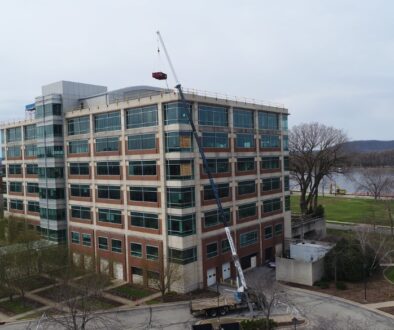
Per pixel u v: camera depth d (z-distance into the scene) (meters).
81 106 61.31
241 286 42.12
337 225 79.81
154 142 48.09
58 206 61.19
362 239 50.47
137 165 50.16
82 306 38.81
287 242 63.34
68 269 47.78
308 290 45.84
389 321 36.03
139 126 50.00
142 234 49.75
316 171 82.62
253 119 57.75
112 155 53.34
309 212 78.50
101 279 46.53
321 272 48.91
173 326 37.25
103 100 57.47
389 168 180.50
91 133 56.22
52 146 60.78
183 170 46.00
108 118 53.91
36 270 50.44
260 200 58.34
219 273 50.41
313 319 37.34
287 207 64.31
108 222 54.38
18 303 45.66
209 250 49.19
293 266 48.78
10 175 78.75
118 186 52.72
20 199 75.62
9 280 46.78
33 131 71.44
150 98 48.06
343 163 81.56
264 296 39.19
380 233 62.75
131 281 51.19
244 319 37.56
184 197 46.03
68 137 60.03
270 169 60.78
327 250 53.12
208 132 49.62
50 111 60.62
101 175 55.12
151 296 45.84
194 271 47.22
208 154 49.50
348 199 116.62
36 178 70.38
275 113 62.47
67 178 60.91
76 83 61.84
